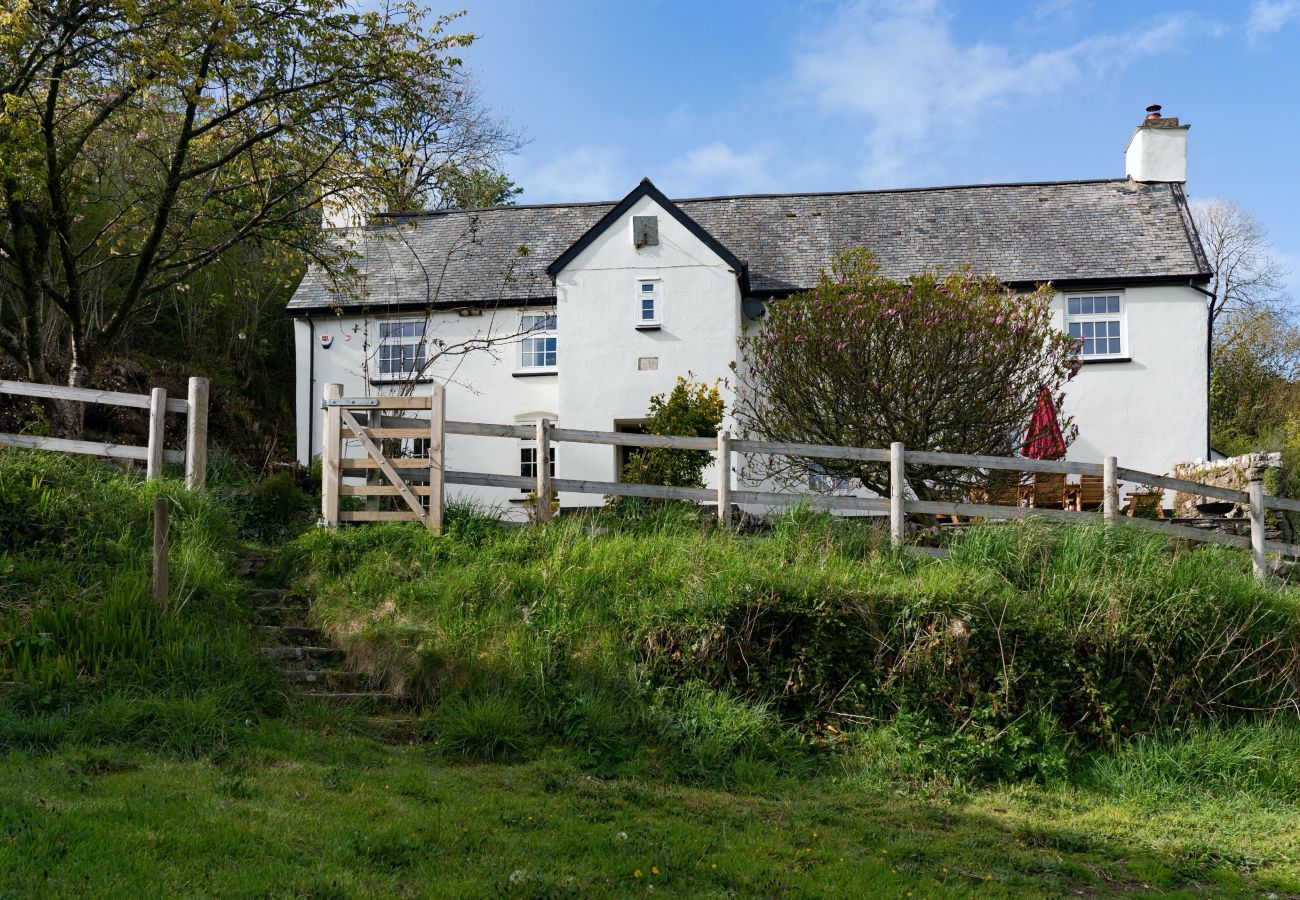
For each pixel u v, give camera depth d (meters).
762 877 5.94
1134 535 11.43
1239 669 9.97
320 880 5.11
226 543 11.16
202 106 16.66
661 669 9.26
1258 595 10.59
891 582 10.23
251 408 27.03
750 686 9.20
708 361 19.17
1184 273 19.67
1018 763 8.73
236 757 7.18
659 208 19.58
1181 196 21.78
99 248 19.00
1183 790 8.66
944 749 8.74
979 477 13.83
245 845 5.45
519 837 6.15
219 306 27.02
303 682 8.98
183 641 8.51
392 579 10.62
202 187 18.78
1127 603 9.99
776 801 7.72
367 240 22.38
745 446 12.15
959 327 13.38
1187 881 6.81
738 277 19.48
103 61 15.51
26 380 20.27
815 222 22.52
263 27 16.14
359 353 21.42
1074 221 21.59
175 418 23.38
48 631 8.27
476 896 5.18
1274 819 8.13
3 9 14.16
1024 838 7.36
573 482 12.12
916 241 21.61
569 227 23.06
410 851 5.70
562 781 7.47
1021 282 20.09
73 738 7.09
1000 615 9.62
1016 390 13.73
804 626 9.48
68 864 4.95
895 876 6.16
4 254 16.59
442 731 8.30
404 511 12.22
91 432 21.17
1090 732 9.29
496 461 20.64
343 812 6.25
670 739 8.53
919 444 13.63
